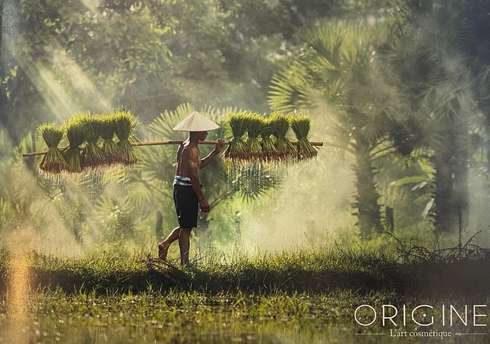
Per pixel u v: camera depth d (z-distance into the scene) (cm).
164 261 2623
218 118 3641
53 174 2820
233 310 2328
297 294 2522
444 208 4194
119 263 2653
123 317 2238
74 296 2481
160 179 3769
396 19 4591
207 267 2633
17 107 5719
